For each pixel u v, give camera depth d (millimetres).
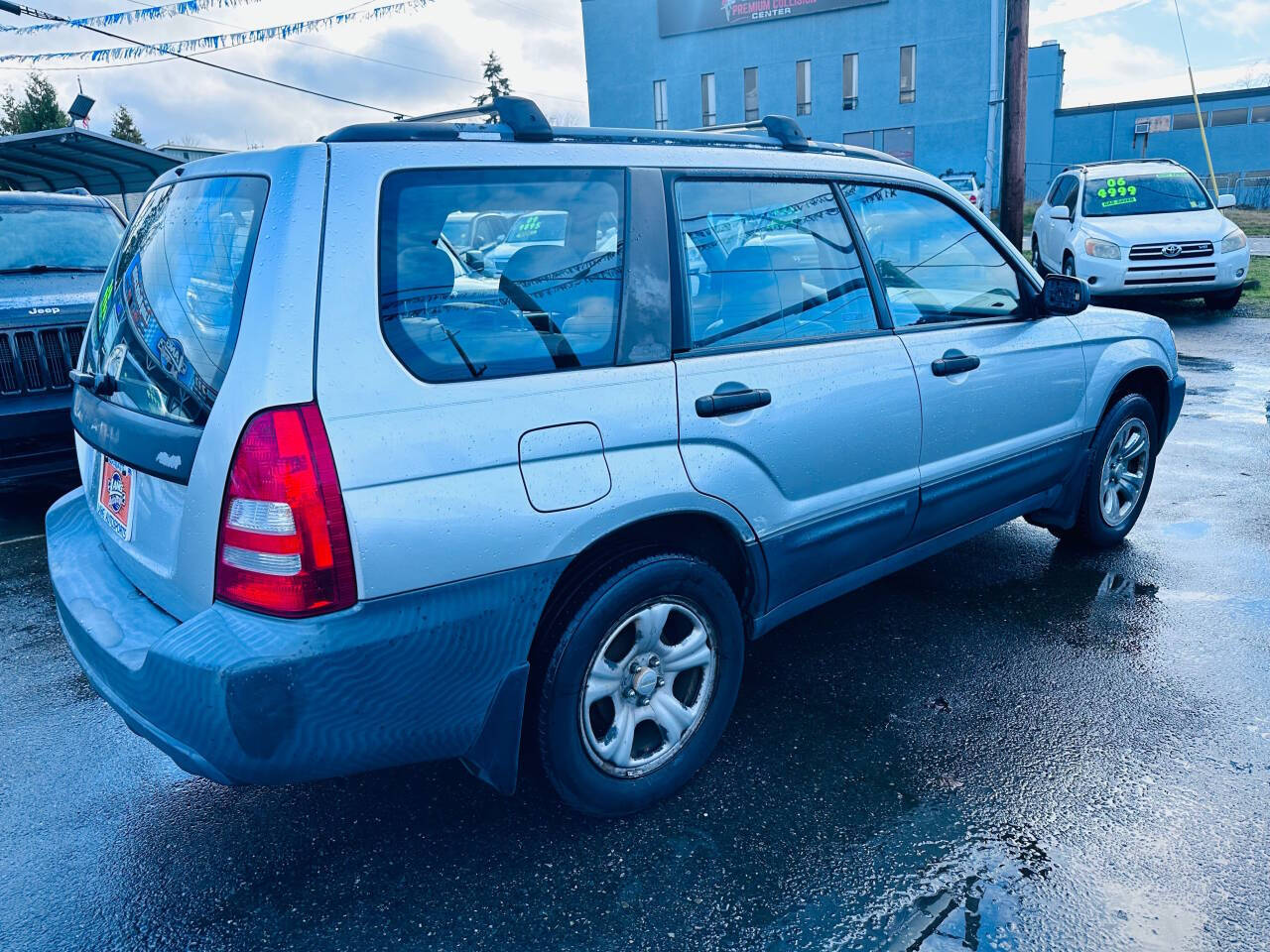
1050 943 2146
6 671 3748
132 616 2348
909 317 3344
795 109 41875
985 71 38406
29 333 5270
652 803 2684
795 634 3781
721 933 2217
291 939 2260
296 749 2062
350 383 2049
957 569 4398
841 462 3004
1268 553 4422
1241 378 8500
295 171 2123
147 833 2688
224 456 2035
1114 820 2566
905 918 2238
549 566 2291
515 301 2326
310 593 2004
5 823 2756
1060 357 3900
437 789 2838
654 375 2520
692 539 2756
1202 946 2125
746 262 2838
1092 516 4340
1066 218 12820
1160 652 3520
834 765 2875
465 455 2164
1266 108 42344
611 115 45188
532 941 2215
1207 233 11594
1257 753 2857
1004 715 3123
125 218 7586
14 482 6773
